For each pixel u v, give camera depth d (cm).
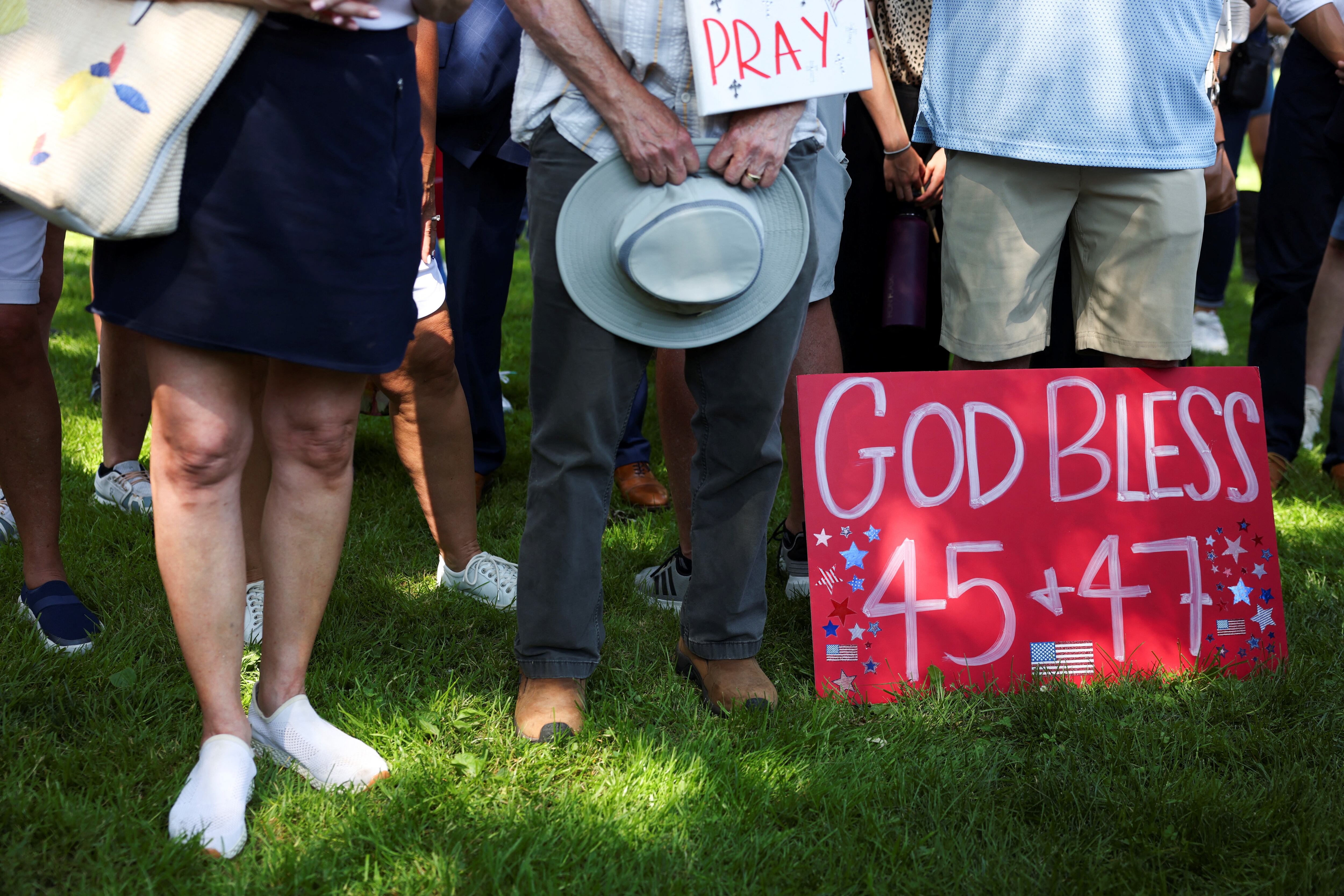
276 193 152
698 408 207
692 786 184
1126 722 210
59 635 218
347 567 268
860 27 183
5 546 261
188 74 143
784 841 171
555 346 192
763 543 212
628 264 180
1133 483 239
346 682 214
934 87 237
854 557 225
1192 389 244
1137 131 222
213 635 171
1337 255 404
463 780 185
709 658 214
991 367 252
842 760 194
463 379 323
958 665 226
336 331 161
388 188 163
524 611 203
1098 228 234
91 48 147
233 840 164
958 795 184
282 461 176
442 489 251
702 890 160
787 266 194
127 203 142
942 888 162
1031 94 222
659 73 180
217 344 154
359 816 171
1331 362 417
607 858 166
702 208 178
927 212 278
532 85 186
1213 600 238
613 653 234
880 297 291
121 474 301
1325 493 354
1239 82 444
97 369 394
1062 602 232
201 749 173
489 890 158
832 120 241
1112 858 170
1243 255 762
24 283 210
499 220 319
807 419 227
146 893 152
